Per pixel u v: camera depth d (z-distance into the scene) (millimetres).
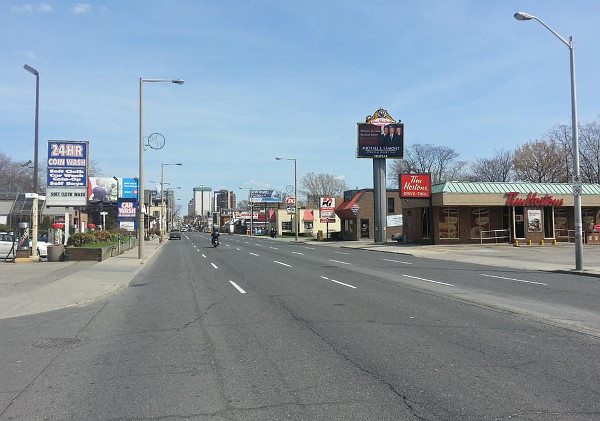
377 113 46969
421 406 5121
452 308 11258
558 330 8828
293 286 15695
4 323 10156
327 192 122375
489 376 6109
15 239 27406
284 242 61281
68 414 5047
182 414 5016
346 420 4785
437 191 40375
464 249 35688
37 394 5668
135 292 15102
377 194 47312
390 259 28656
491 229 41562
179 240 74250
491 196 39969
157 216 124938
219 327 9398
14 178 67000
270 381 6031
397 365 6629
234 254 34969
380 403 5223
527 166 64562
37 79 29844
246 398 5449
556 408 5027
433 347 7598
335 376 6180
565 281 17016
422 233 44281
